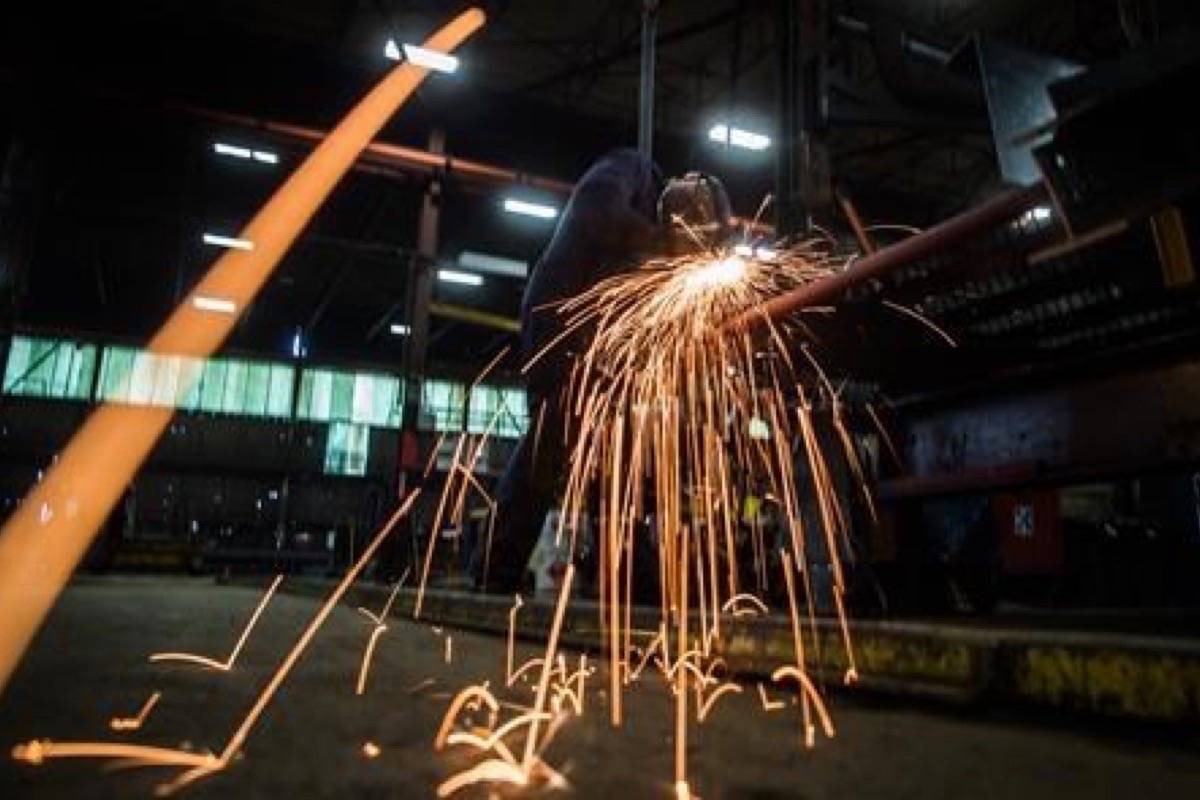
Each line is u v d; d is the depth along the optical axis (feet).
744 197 36.50
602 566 11.16
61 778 3.50
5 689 5.80
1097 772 3.75
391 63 31.73
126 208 34.53
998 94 5.84
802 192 11.98
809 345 8.82
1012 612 11.43
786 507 9.29
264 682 6.32
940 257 6.75
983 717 5.07
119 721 4.73
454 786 3.43
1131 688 4.54
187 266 45.34
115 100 29.89
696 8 28.86
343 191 38.70
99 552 36.58
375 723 4.74
